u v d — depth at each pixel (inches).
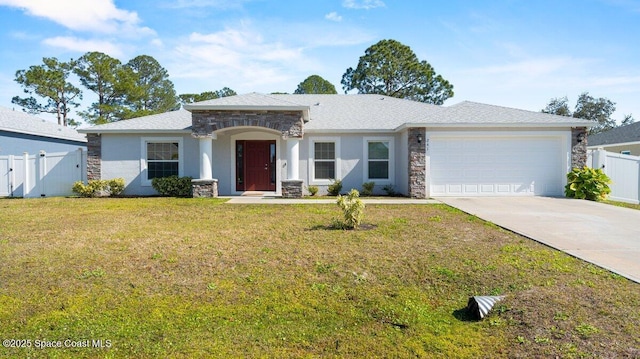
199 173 647.8
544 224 346.0
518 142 599.8
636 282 189.5
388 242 277.7
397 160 673.0
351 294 187.3
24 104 1405.0
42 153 670.5
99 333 150.9
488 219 373.4
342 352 138.9
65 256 240.8
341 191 673.0
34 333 150.8
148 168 664.4
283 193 600.4
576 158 591.2
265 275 210.1
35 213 425.7
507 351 135.9
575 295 174.6
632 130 946.7
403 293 188.2
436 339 146.6
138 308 171.9
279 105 585.9
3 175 677.3
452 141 600.4
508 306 166.9
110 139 660.1
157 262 229.6
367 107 791.7
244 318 164.7
